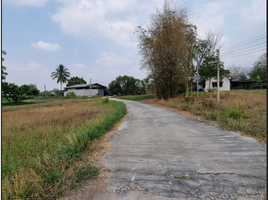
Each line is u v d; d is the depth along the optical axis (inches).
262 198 82.3
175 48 647.1
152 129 245.3
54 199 91.0
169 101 656.4
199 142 171.5
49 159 131.1
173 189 94.5
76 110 469.1
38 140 184.7
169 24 641.6
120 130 252.1
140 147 168.2
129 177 110.3
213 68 723.4
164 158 137.6
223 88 1224.8
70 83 2716.5
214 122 258.5
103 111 426.9
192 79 818.2
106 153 156.0
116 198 89.3
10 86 1188.5
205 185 96.5
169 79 722.2
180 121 293.9
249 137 175.6
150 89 908.6
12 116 382.6
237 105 339.0
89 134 186.4
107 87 2714.1
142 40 767.1
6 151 149.5
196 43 695.1
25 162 127.8
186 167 119.6
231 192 88.7
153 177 108.7
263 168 111.6
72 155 142.3
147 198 87.8
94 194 94.0
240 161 123.6
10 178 106.3
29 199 90.5
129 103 892.0
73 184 103.4
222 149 148.5
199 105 422.0
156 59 687.1
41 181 103.0
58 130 219.0
